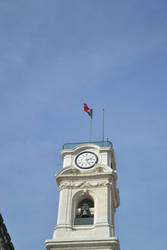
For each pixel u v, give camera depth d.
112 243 89.31
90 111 117.75
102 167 102.12
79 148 107.44
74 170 102.50
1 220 65.94
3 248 67.06
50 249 91.19
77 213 98.62
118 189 107.31
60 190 101.31
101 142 109.81
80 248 90.06
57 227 94.38
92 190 99.56
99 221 94.00
